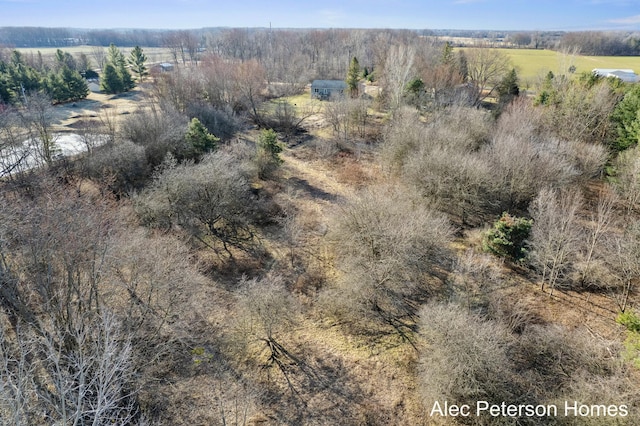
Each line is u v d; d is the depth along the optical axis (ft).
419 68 186.29
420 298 68.28
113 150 99.50
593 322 60.70
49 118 139.85
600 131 110.73
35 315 54.60
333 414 49.62
